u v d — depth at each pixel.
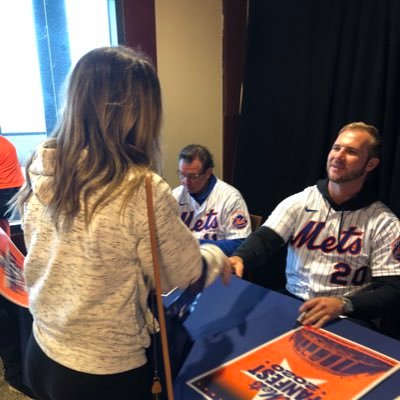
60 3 2.40
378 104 2.19
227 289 1.36
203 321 1.16
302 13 2.47
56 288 0.75
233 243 1.93
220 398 0.82
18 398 1.77
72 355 0.75
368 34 2.18
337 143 1.51
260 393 0.84
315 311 1.16
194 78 2.84
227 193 2.12
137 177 0.69
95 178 0.69
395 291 1.38
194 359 0.96
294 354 0.98
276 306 1.24
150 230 0.70
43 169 0.74
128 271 0.73
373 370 0.91
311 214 1.64
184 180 2.10
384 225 1.49
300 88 2.56
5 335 1.70
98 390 0.76
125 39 2.50
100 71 0.69
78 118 0.70
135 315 0.77
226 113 3.04
